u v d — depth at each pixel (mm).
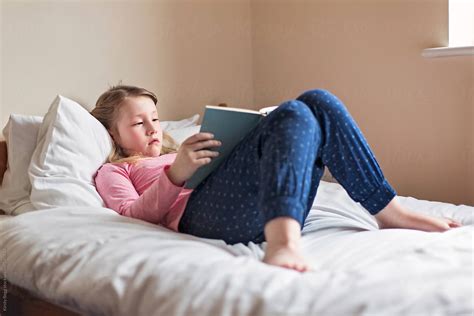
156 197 1372
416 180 2213
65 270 1228
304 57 2508
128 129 1720
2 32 1900
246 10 2635
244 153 1230
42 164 1619
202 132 1287
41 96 1998
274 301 943
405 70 2201
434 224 1356
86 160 1663
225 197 1271
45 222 1402
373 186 1343
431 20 2104
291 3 2520
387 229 1343
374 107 2311
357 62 2342
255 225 1289
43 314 1334
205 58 2484
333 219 1438
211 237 1325
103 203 1582
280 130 1142
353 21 2336
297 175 1108
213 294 993
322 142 1245
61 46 2037
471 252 1124
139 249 1192
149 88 2293
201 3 2455
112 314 1119
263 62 2643
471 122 2045
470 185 2068
